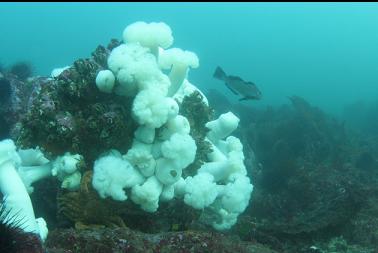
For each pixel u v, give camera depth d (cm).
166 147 487
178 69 545
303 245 700
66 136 495
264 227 710
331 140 1541
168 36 530
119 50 487
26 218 420
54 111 504
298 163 1118
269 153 1233
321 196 895
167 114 486
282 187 1010
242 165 606
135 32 520
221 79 773
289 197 934
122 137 505
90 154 518
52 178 568
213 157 617
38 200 587
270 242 677
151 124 481
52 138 495
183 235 471
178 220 548
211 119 644
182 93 636
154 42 524
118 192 464
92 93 515
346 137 1662
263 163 1201
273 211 880
